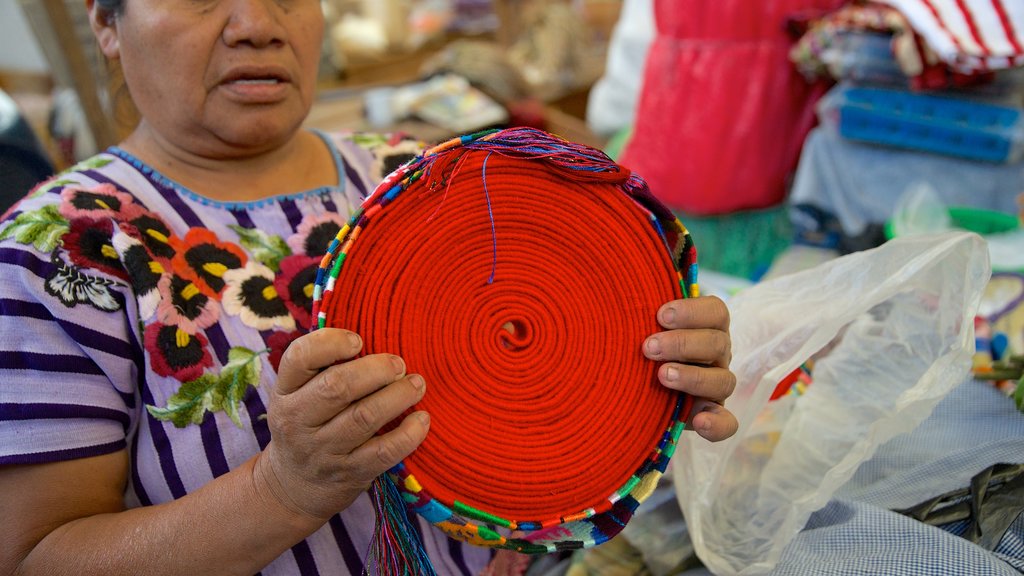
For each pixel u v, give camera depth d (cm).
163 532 61
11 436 62
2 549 62
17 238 66
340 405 51
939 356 82
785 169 163
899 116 136
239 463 70
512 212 61
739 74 156
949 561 70
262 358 72
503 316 61
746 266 168
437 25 373
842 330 96
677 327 64
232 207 77
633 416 65
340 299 56
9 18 282
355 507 74
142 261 68
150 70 72
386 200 57
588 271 64
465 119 243
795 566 77
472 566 83
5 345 63
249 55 72
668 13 161
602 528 64
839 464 77
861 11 141
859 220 145
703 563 83
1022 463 79
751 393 85
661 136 168
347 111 262
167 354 68
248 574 63
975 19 123
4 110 125
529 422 61
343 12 361
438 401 59
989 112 129
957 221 129
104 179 74
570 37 281
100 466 67
